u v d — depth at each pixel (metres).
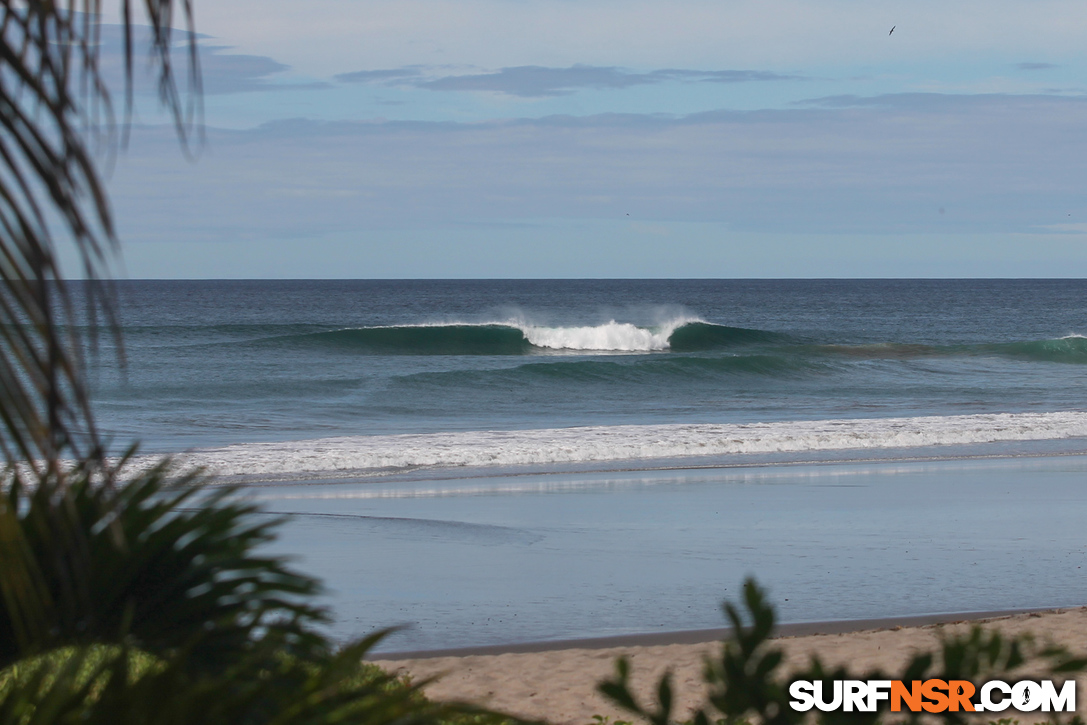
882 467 37.16
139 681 3.62
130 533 5.04
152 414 54.69
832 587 19.61
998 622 16.56
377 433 49.25
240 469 35.25
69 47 2.62
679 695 12.93
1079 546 23.44
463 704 4.42
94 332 2.61
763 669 3.54
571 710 12.41
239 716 3.77
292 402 61.28
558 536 24.48
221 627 4.98
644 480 33.97
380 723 4.02
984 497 30.38
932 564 21.61
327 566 20.98
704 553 22.62
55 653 4.96
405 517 26.89
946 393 71.69
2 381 2.63
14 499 4.13
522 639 16.19
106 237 2.58
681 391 71.50
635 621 17.31
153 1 2.69
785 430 46.06
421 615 17.53
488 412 59.53
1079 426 48.03
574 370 73.12
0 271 2.53
